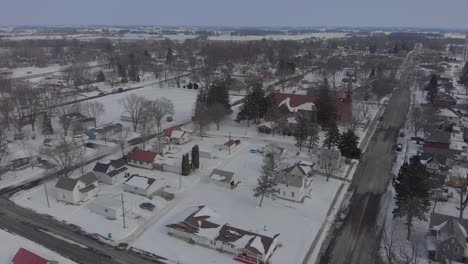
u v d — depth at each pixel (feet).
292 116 354.13
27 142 306.76
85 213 199.62
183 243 173.17
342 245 174.29
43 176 246.06
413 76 655.35
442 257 157.99
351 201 217.56
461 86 569.64
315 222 194.39
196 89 547.90
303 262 160.97
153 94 510.17
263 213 202.49
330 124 325.01
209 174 253.65
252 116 358.84
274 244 168.45
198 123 346.54
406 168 205.36
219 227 180.86
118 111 414.62
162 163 258.16
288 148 306.55
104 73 653.71
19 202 209.97
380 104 454.81
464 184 215.92
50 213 198.59
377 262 159.63
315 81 601.21
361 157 285.43
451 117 355.56
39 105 380.58
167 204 211.00
